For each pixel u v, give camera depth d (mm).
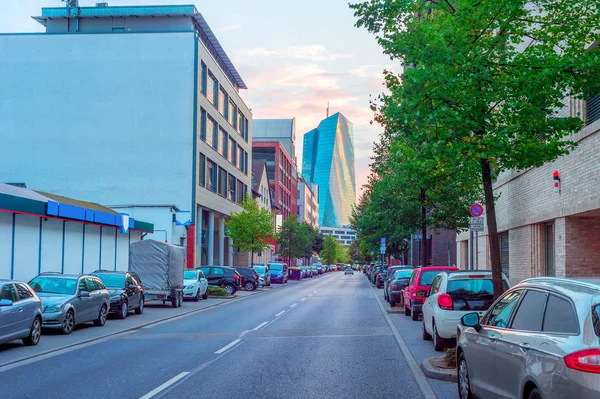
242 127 68500
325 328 18531
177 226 44094
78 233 28031
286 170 114312
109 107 47062
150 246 28547
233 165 62719
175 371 10977
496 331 6699
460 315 12820
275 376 10477
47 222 25078
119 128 46906
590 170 15383
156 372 10875
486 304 12891
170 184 46531
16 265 22641
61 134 46844
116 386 9578
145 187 46562
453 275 13336
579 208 16141
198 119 47594
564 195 17516
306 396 8852
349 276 100375
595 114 15742
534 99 10461
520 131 10812
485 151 10414
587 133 15266
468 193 25781
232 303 32031
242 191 69000
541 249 21250
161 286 28422
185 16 52500
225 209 59562
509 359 6055
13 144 46781
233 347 14305
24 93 47031
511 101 10336
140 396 8820
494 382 6590
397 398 8750
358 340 15617
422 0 11844
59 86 47125
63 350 14008
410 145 13562
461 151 10602
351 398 8742
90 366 11609
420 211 27078
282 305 29219
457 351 8422
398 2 11516
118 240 33188
